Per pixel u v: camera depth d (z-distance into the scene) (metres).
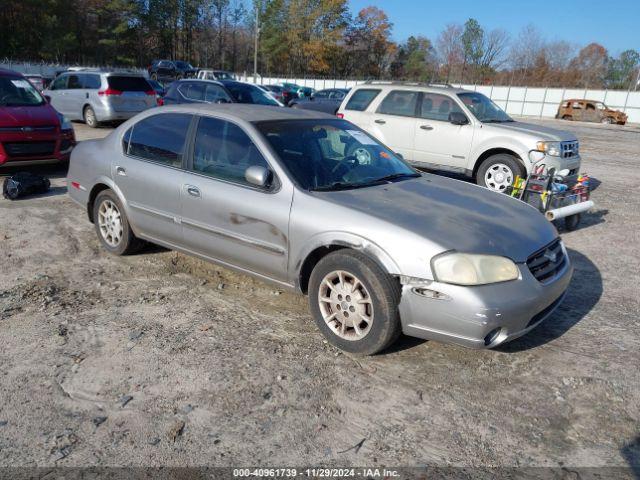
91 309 4.24
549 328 4.18
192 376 3.36
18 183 7.46
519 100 43.78
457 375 3.48
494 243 3.41
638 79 54.00
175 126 4.74
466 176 9.58
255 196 4.01
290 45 75.56
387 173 4.49
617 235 6.99
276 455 2.72
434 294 3.25
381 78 82.88
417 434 2.91
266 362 3.54
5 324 3.95
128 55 71.25
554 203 6.52
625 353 3.82
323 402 3.15
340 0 72.31
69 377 3.32
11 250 5.47
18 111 8.48
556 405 3.20
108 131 14.99
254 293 4.64
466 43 68.00
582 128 30.20
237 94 13.20
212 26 80.38
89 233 6.10
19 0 58.03
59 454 2.68
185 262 5.31
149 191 4.77
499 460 2.74
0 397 3.11
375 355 3.68
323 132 4.55
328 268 3.65
